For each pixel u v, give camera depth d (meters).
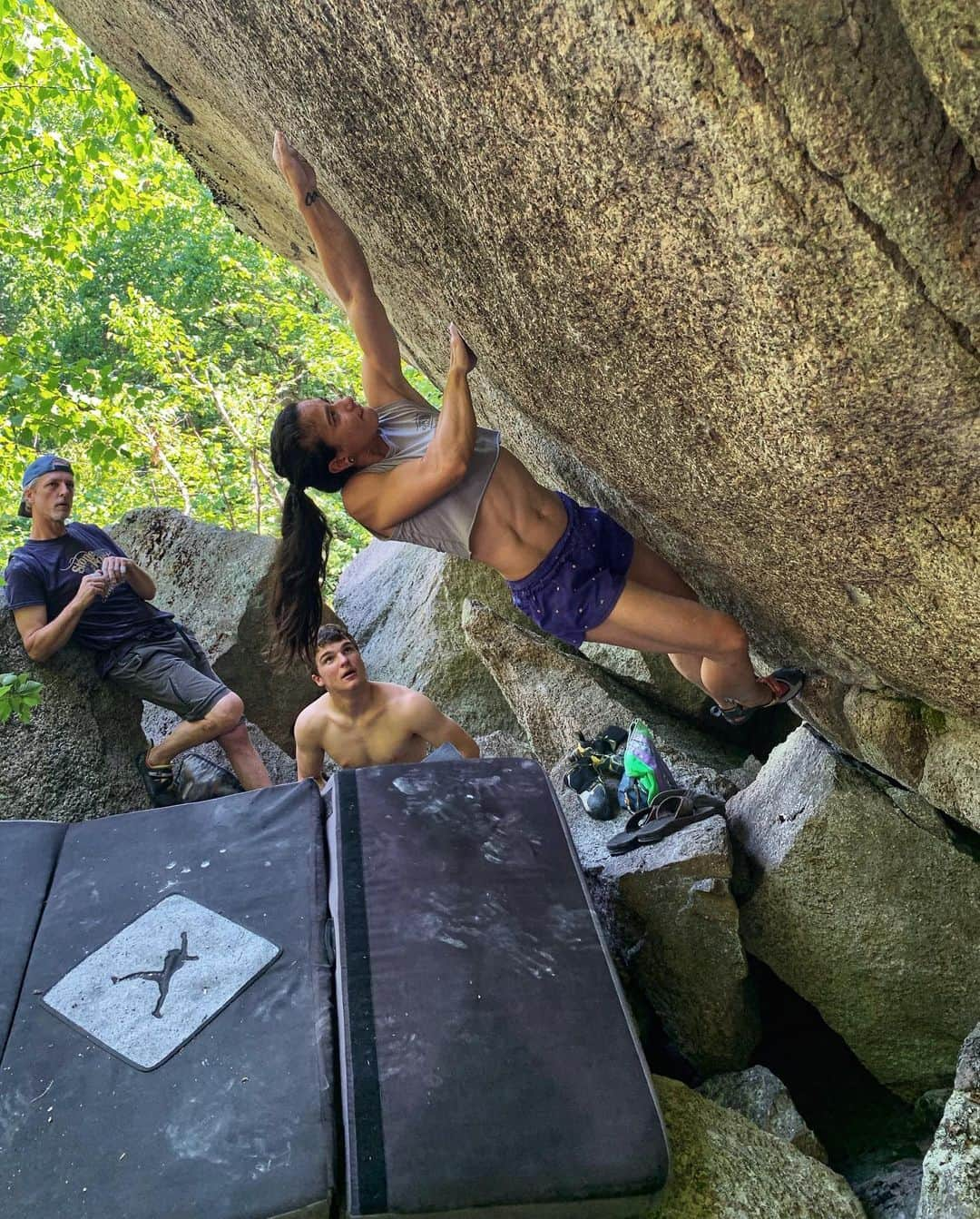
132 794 4.70
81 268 9.84
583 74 1.50
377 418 2.74
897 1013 3.43
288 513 2.83
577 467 3.61
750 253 1.58
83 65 9.07
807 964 3.57
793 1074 3.74
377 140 2.20
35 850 3.25
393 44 1.78
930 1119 3.26
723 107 1.41
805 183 1.46
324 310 16.41
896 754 2.99
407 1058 2.38
